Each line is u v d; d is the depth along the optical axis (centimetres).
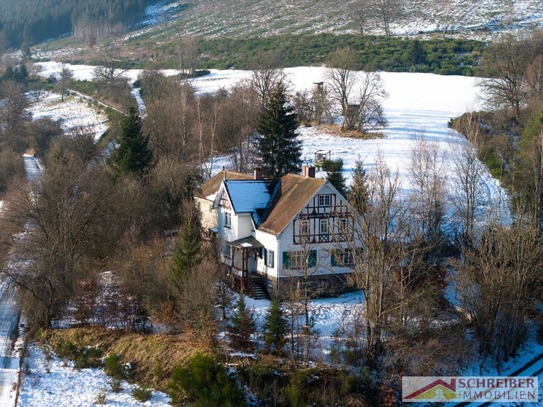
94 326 5662
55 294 5722
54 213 6172
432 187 6944
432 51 15888
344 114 11075
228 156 9844
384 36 18162
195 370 4606
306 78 14188
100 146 10762
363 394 4716
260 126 8294
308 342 4894
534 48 11294
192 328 5175
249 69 15712
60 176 6550
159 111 9950
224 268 6088
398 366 4894
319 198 5866
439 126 10719
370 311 5056
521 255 5359
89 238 6625
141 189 7294
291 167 8175
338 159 8912
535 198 6506
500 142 8850
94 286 5912
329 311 5553
